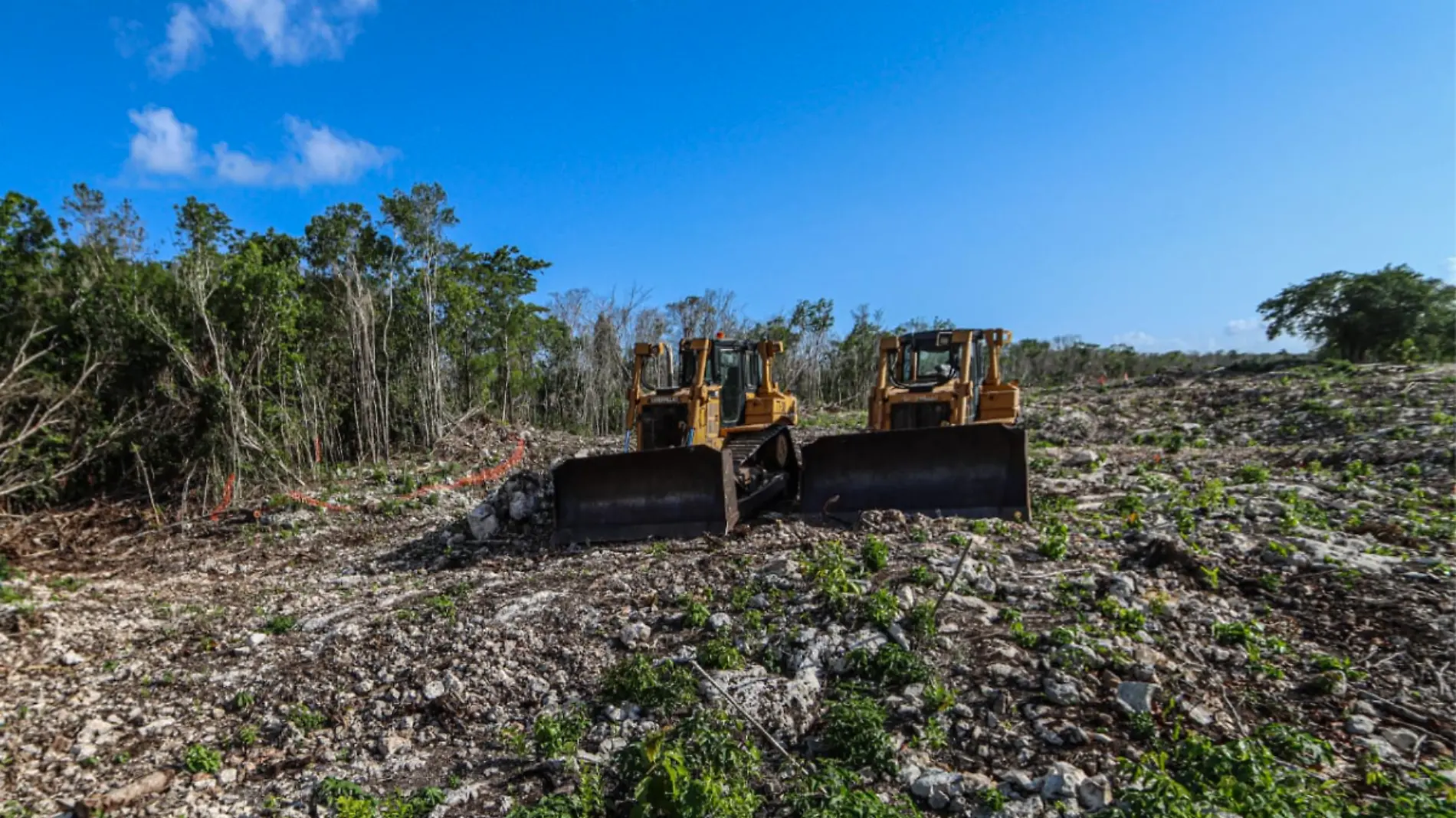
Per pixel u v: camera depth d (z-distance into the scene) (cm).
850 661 532
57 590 986
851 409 3180
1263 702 464
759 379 1239
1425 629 521
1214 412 1775
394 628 697
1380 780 380
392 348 1875
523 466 1731
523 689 566
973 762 430
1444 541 693
